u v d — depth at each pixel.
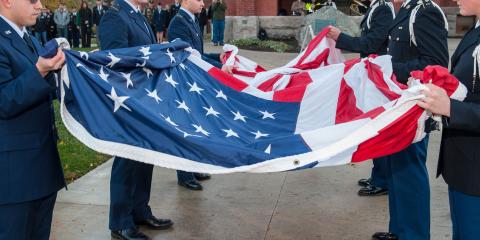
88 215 4.89
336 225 4.70
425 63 4.03
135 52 3.74
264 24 20.53
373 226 4.67
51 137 3.09
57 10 23.42
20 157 2.90
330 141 3.09
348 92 4.02
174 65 3.94
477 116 2.54
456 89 2.62
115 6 4.29
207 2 28.45
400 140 3.04
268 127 3.86
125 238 4.32
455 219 2.91
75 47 23.88
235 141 3.47
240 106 3.99
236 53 5.41
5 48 2.84
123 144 3.09
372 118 3.09
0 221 2.93
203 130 3.55
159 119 3.15
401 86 3.77
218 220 4.82
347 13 18.78
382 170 5.35
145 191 4.56
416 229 4.02
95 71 3.39
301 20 20.17
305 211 5.04
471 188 2.73
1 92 2.75
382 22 5.04
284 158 3.02
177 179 5.93
